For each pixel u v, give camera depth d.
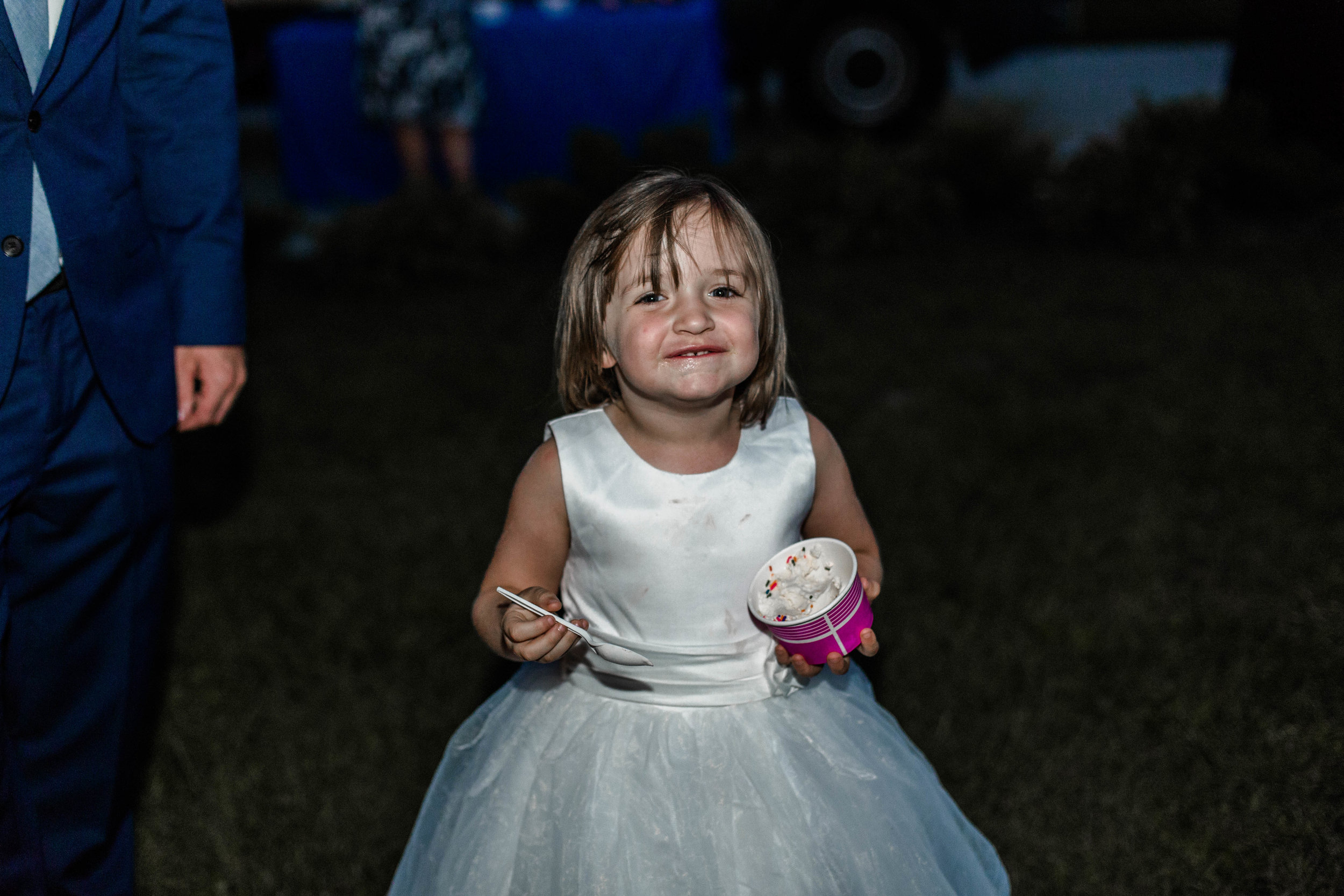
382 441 4.90
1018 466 4.33
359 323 6.49
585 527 1.81
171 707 3.12
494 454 4.72
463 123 7.43
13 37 1.79
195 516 4.28
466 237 7.18
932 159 8.05
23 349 1.87
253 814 2.69
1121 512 3.93
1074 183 7.52
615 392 1.92
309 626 3.50
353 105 8.32
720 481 1.82
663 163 7.50
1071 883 2.36
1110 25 13.88
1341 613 3.24
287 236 7.55
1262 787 2.57
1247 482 4.07
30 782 2.11
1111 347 5.47
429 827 1.97
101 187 1.95
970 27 9.09
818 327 6.02
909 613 3.40
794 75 9.12
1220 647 3.12
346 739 2.98
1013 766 2.72
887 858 1.78
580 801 1.76
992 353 5.55
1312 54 5.33
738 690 1.82
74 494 1.98
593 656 1.84
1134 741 2.78
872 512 4.04
